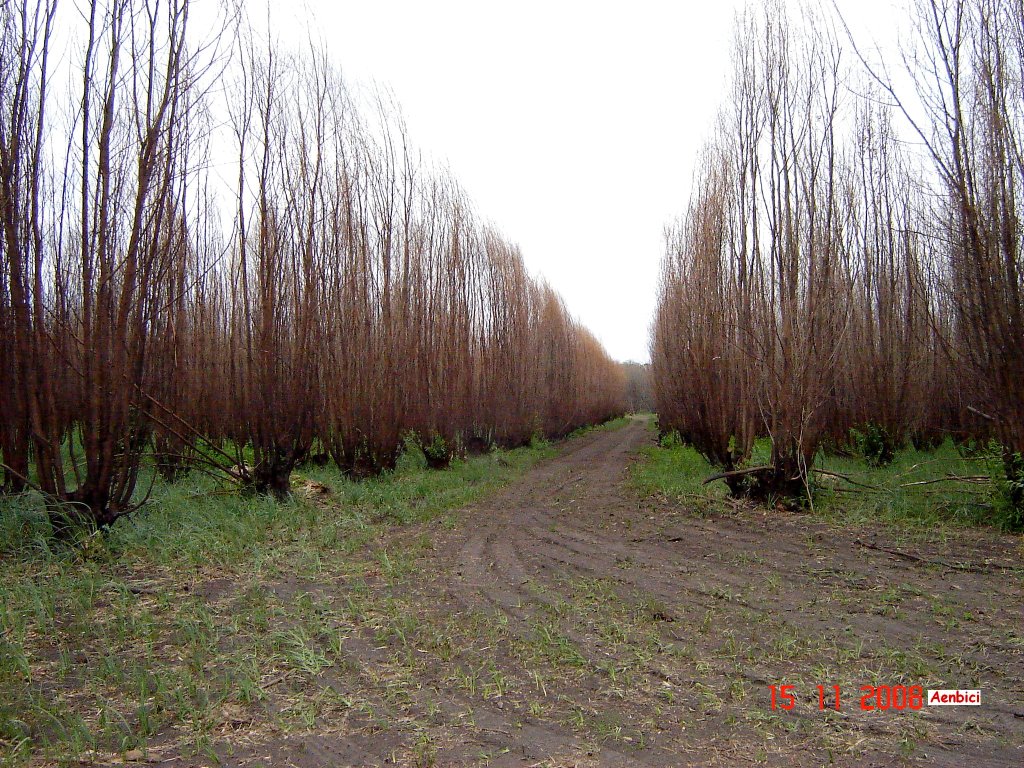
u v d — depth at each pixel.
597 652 4.39
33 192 6.64
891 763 3.05
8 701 3.56
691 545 7.37
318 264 11.48
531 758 3.12
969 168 7.65
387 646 4.50
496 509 10.56
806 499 9.10
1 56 6.50
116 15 6.60
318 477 12.25
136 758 3.10
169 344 10.15
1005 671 3.96
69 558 6.09
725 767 3.04
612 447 26.41
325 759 3.12
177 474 10.58
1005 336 7.50
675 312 14.12
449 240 17.30
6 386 7.08
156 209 6.96
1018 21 7.37
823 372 9.25
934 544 6.89
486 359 19.77
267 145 9.90
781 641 4.48
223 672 4.04
